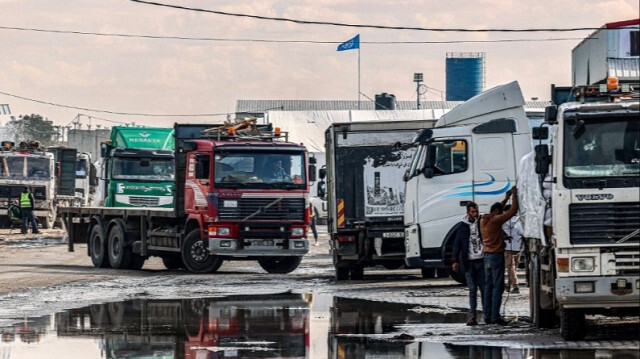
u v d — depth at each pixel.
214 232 48.97
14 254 66.75
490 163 39.66
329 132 47.00
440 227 40.06
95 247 57.25
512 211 28.80
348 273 46.84
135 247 54.41
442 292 38.75
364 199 45.72
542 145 26.02
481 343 25.09
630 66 30.78
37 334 27.66
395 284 43.19
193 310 33.59
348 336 26.78
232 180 49.09
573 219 24.69
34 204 94.94
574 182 24.73
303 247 49.56
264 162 49.50
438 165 40.12
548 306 27.52
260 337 26.75
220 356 23.45
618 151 24.81
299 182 49.69
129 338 26.77
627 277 24.39
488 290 28.95
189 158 50.59
